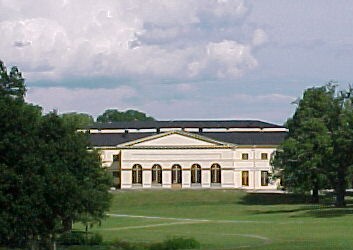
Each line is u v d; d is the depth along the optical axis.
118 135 165.50
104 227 89.19
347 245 57.00
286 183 118.94
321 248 54.47
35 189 42.59
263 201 134.00
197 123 177.38
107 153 158.75
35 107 49.03
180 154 157.75
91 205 50.91
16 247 46.25
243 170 159.25
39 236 47.94
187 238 65.56
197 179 157.50
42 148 44.50
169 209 124.94
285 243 60.34
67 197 44.25
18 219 42.31
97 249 61.97
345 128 104.50
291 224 86.88
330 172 108.44
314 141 108.38
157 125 176.62
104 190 66.50
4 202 41.91
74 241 66.31
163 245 62.03
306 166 108.75
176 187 156.62
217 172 157.50
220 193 140.62
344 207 109.31
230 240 66.88
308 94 120.81
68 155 48.22
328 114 110.94
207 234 75.44
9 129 43.28
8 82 46.03
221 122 177.88
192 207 127.50
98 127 173.88
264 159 159.25
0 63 46.12
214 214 112.19
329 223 86.25
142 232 80.31
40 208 42.88
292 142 113.12
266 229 80.69
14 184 42.12
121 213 118.94
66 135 48.53
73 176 45.78
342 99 111.25
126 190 147.25
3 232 41.84
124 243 66.00
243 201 135.12
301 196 134.25
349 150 104.31
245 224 89.94
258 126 174.38
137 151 157.88
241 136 162.88
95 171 64.50
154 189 149.50
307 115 118.44
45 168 43.62
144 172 157.50
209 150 157.38
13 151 42.78
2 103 43.22
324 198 134.75
